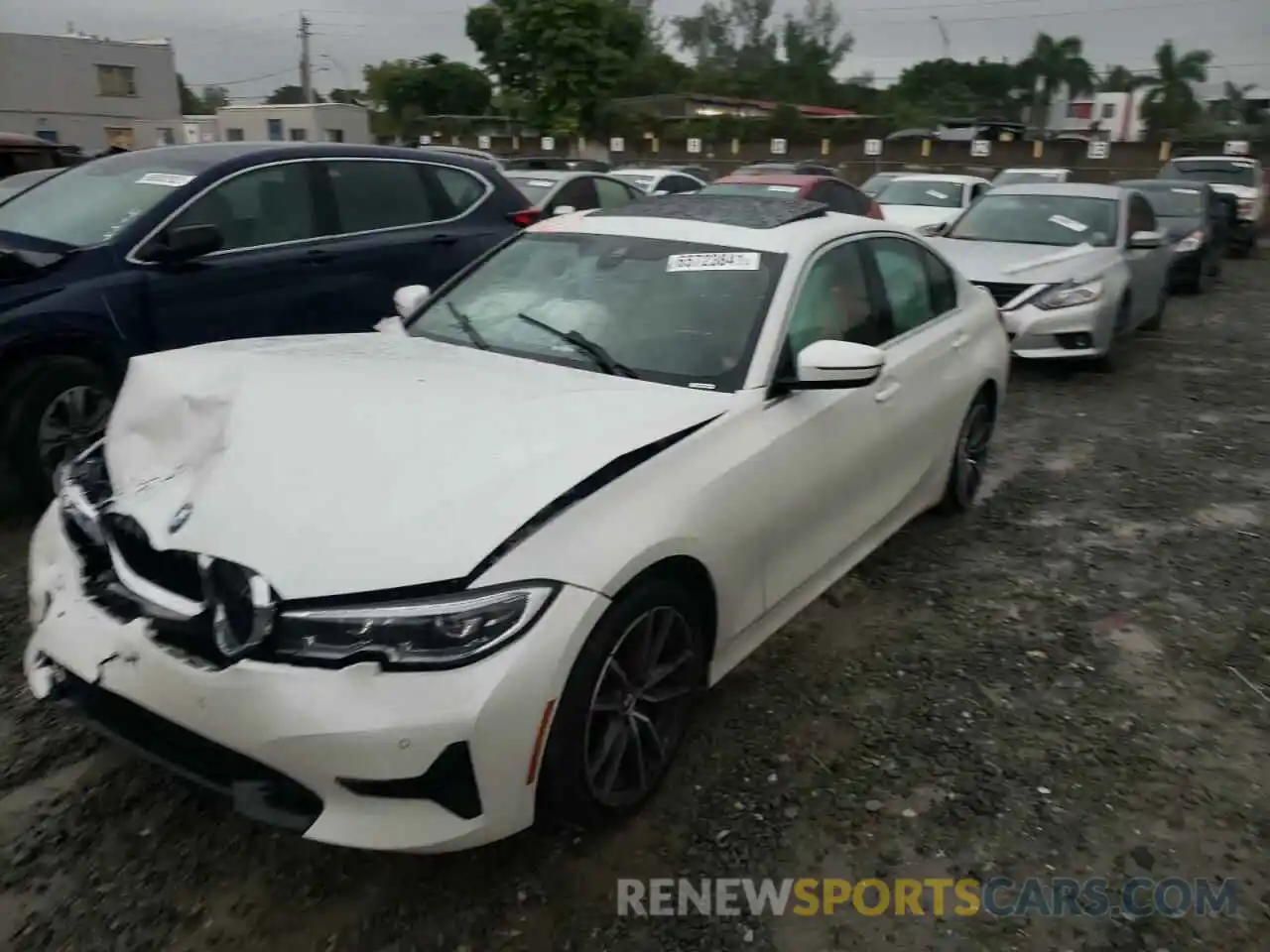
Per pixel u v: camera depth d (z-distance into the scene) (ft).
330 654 8.26
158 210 18.30
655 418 10.68
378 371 11.51
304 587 8.37
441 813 8.55
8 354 16.25
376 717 8.13
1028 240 32.78
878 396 13.87
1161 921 9.32
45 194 20.06
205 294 18.49
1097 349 29.22
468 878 9.60
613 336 12.64
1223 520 18.97
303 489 9.08
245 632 8.54
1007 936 9.13
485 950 8.82
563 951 8.84
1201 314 43.60
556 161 69.51
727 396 11.60
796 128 138.72
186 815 10.30
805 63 231.71
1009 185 36.42
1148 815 10.69
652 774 10.45
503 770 8.54
